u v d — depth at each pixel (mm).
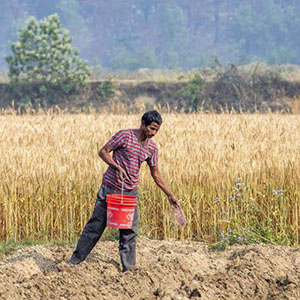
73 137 41188
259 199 32812
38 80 130250
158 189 32469
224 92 124438
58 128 46375
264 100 122500
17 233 32031
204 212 32219
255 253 26250
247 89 124688
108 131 41156
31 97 128000
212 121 55875
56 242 31141
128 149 23391
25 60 128000
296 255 26391
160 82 130000
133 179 23828
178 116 65562
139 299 22188
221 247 29516
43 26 128750
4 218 31703
